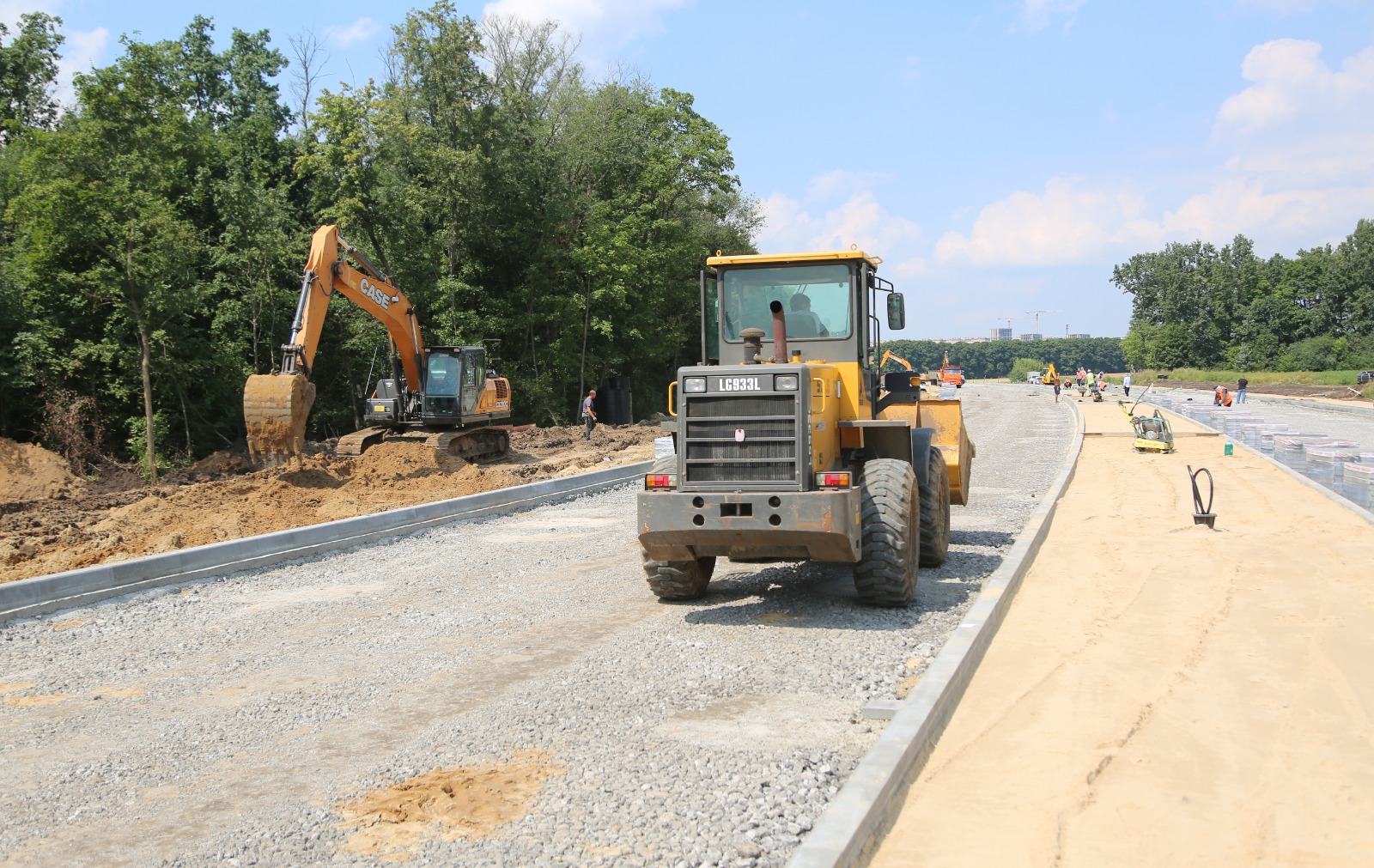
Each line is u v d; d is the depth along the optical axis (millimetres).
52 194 24047
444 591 10922
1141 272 127188
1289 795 5090
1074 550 12375
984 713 6371
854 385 10055
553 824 4914
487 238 37906
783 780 5371
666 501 8727
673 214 47719
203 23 39500
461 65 35688
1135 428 27688
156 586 11312
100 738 6504
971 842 4578
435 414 23469
